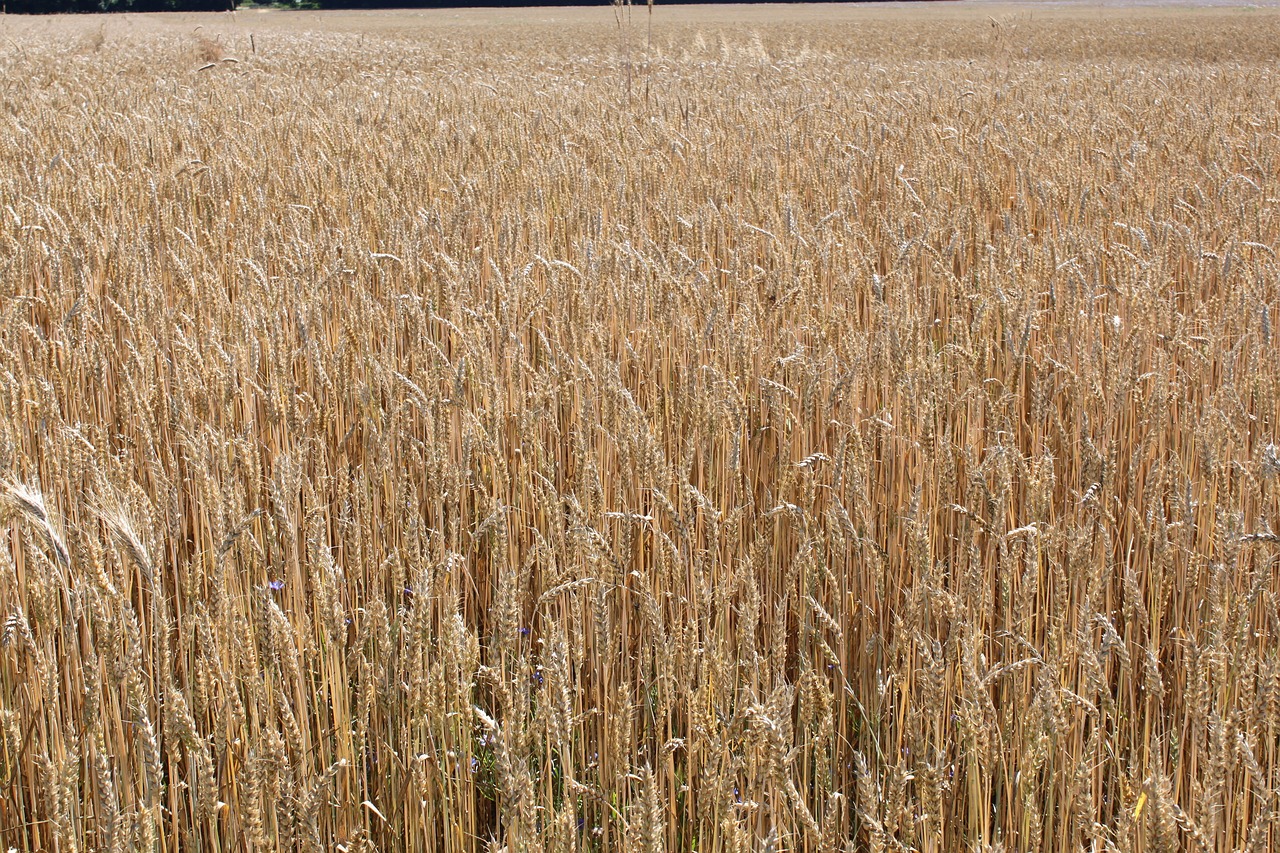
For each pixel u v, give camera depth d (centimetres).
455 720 299
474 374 490
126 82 2000
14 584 331
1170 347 555
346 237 707
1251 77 2192
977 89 1902
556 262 566
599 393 470
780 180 997
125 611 250
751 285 611
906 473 453
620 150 1073
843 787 314
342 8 9100
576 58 2909
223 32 4200
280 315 555
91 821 284
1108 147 1196
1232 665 296
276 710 312
